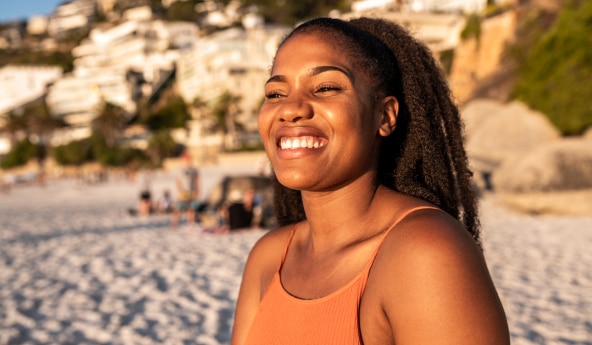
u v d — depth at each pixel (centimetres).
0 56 17850
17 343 611
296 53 145
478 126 2530
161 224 1798
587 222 1437
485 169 2203
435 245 118
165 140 8856
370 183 147
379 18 169
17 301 802
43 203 3425
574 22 2205
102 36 14838
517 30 3875
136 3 18288
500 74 3484
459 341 112
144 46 13275
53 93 11944
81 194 4222
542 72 2245
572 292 770
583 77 2117
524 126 2214
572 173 1571
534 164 1617
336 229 146
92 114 11356
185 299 779
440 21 6169
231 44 10031
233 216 1491
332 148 140
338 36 146
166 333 629
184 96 11656
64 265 1097
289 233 172
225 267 999
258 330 146
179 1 16425
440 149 161
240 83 9812
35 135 10481
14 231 1805
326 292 137
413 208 134
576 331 603
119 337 622
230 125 9075
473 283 115
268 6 14088
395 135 161
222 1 16100
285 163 144
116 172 7850
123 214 2308
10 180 7262
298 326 135
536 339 579
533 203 1582
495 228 1387
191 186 1644
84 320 694
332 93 141
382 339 124
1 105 13212
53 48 18188
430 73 170
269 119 147
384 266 125
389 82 153
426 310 115
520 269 922
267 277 169
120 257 1162
